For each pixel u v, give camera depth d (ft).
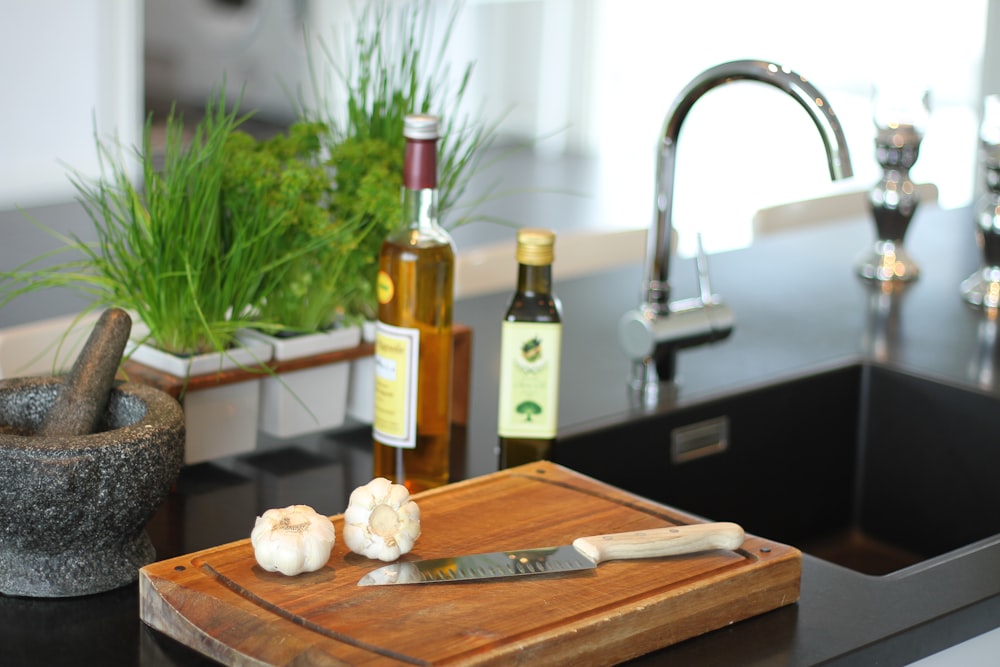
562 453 4.55
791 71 4.35
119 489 3.11
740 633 3.17
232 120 4.10
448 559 3.18
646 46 19.70
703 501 5.12
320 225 4.13
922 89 6.82
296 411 4.33
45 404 3.46
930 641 3.30
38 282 4.08
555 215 15.08
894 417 5.52
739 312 6.29
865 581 3.51
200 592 2.99
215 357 4.06
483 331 5.80
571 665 2.86
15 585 3.21
